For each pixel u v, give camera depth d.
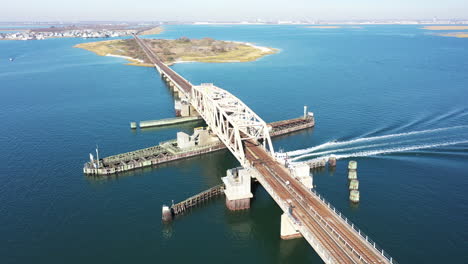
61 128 142.75
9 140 129.38
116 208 86.06
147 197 91.25
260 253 71.00
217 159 114.69
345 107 163.88
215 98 127.06
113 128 143.75
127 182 99.38
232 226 79.56
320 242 59.94
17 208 85.62
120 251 71.12
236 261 68.75
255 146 107.31
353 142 122.12
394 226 76.31
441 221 77.75
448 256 67.44
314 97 183.62
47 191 93.88
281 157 104.06
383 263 54.19
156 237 75.62
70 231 77.12
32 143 126.62
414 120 140.62
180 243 73.88
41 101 184.75
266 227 79.19
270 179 84.19
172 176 102.94
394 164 103.81
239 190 84.56
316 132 133.88
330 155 112.31
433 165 102.00
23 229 77.56
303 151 116.44
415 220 78.25
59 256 69.44
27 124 147.50
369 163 105.25
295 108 166.12
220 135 110.75
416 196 87.44
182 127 146.12
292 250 71.75
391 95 182.75
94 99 189.38
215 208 86.69
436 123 136.50
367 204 84.75
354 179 95.44
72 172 104.88
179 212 84.44
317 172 102.19
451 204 83.75
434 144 116.25
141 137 133.50
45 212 84.12
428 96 177.50
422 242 71.25
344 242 60.03
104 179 101.12
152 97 194.12
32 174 103.12
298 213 69.38
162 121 148.00
